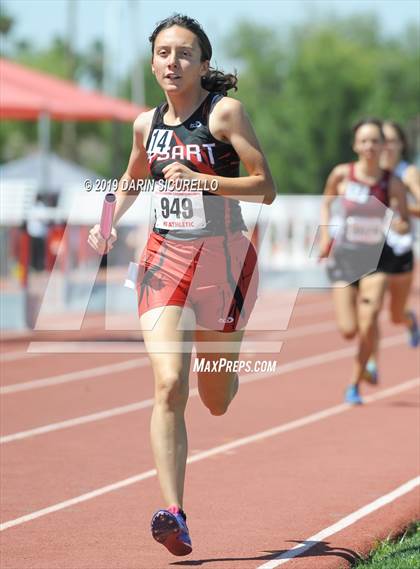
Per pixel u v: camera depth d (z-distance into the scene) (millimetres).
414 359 29828
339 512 13477
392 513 13359
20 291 35500
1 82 40469
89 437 18797
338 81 122000
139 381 25891
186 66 11008
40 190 49219
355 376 22078
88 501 14227
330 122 121625
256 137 11188
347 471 15922
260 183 11055
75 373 27125
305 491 14672
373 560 11375
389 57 140375
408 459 16766
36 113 41875
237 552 11719
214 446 17922
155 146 11281
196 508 13781
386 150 22984
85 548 11953
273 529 12695
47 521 13188
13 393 23938
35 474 15867
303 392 23953
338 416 20812
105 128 162875
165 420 10836
